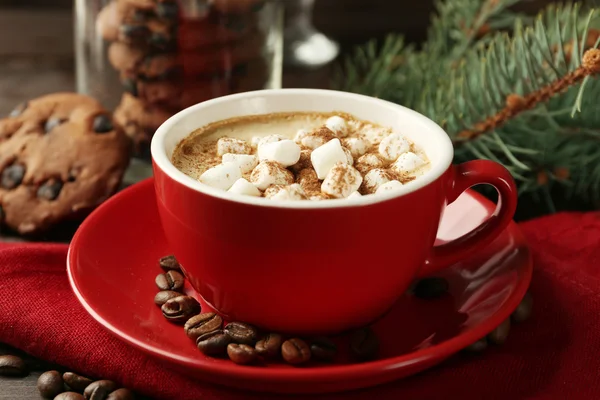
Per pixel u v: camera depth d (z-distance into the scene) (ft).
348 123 1.60
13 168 1.80
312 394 1.42
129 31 1.81
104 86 1.94
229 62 1.85
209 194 1.37
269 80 1.95
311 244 1.37
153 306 1.50
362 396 1.42
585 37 1.64
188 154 1.53
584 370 1.46
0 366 1.48
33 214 1.77
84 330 1.49
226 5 1.80
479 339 1.46
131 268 1.56
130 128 1.91
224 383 1.39
